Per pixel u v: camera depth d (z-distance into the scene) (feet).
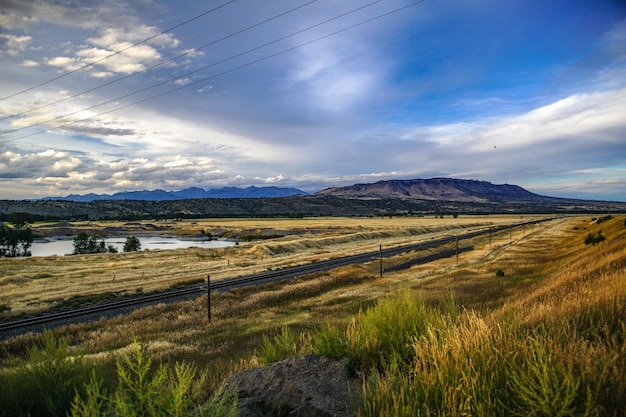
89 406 10.81
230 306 88.53
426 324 18.85
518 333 14.35
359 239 321.93
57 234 483.10
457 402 10.41
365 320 21.06
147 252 243.81
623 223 141.49
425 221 605.31
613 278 30.04
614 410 8.64
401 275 135.95
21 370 14.84
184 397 11.76
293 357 19.02
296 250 254.47
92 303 101.19
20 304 98.53
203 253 236.02
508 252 187.62
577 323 15.25
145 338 64.90
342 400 13.61
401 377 12.83
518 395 9.79
